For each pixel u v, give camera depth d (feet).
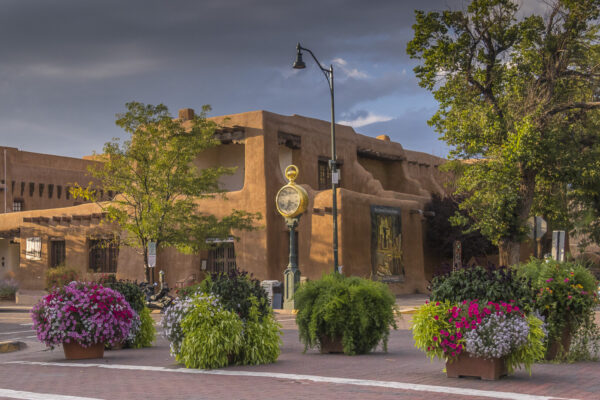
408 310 82.38
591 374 32.73
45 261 129.80
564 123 95.91
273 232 107.96
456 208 128.16
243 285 39.01
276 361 39.37
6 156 159.84
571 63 97.25
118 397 27.58
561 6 93.91
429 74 98.84
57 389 30.14
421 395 26.78
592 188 99.86
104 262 122.52
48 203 168.76
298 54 86.17
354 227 107.55
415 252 123.44
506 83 98.94
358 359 40.19
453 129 96.58
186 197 101.65
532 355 30.63
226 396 27.43
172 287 112.98
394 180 145.28
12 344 56.03
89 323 42.73
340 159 125.90
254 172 108.78
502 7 94.27
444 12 95.76
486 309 30.25
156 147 97.96
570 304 38.24
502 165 91.09
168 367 37.47
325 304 42.55
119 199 112.98
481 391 27.53
